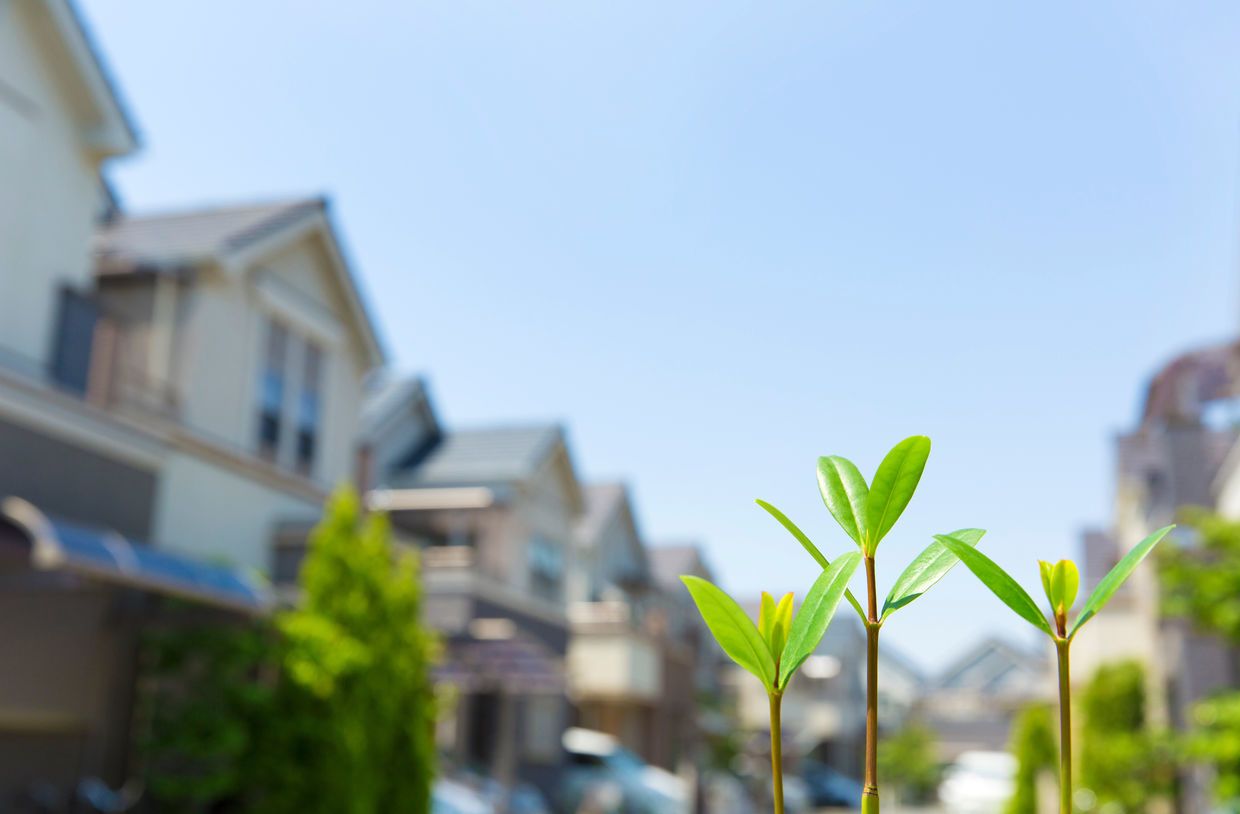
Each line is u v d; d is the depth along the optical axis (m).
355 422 17.30
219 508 13.95
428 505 20.98
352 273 16.80
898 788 43.62
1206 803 16.31
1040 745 23.12
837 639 49.19
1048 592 1.24
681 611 37.81
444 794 14.20
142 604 11.30
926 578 1.23
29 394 10.18
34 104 11.54
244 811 10.65
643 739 28.48
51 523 8.83
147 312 14.04
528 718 21.86
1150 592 19.98
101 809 10.69
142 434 11.72
